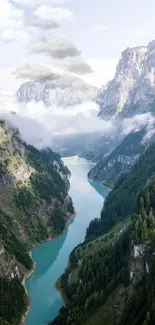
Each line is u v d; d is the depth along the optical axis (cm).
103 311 16062
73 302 17750
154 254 16150
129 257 17625
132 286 16250
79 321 16112
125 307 15662
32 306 19225
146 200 19438
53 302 19475
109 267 18550
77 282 19438
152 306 13788
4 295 18462
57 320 16875
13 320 17575
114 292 16562
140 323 13962
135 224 17700
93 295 16888
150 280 15162
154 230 17288
